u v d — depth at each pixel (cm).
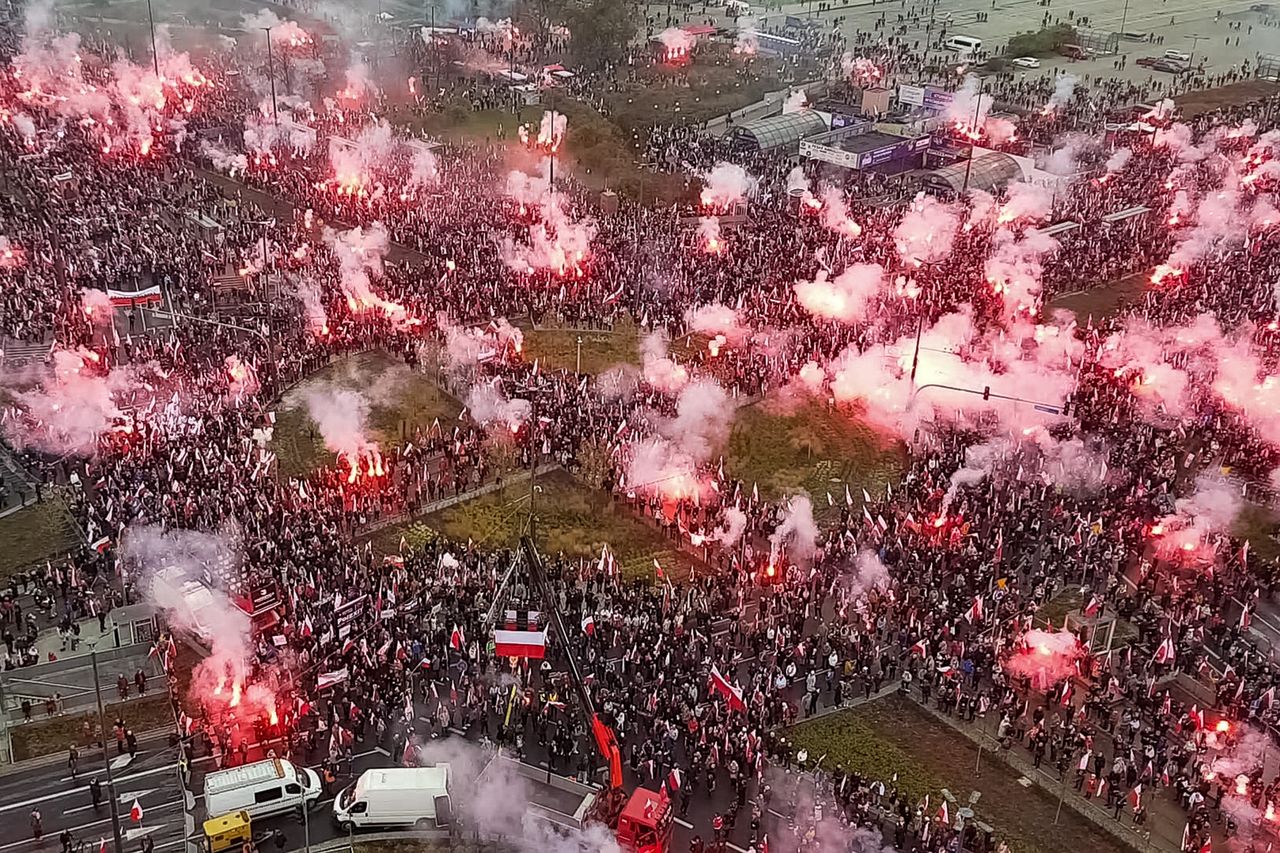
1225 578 7188
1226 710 6109
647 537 7669
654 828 5103
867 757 5866
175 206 12419
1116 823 5516
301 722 5888
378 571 6938
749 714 5956
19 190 12525
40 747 5756
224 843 5122
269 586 6594
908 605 6769
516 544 7469
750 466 8500
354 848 5247
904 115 16588
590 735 5884
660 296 10881
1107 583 7075
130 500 7250
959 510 7719
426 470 8262
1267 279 11731
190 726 5869
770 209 13225
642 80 18588
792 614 6712
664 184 13988
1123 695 6219
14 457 8025
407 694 6016
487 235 11950
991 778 5778
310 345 9631
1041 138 16288
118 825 5184
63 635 6400
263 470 7775
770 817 5456
